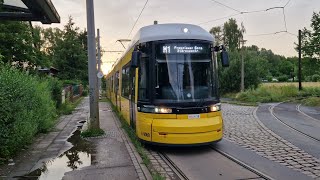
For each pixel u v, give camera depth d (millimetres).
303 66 46312
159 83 9492
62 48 56125
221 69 49562
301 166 7918
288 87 43094
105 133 12492
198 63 9719
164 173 7457
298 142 10992
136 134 10539
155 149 9828
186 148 9984
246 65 47812
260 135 12273
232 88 49094
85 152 9305
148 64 9664
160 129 9188
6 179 6875
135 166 7723
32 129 10406
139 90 10070
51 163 8141
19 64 19781
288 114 20891
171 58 9594
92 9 12164
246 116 19266
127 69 13797
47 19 11172
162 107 9289
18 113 8766
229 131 13297
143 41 9836
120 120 16828
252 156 8961
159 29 9992
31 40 20047
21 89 9203
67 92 27844
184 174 7320
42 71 25125
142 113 9766
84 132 12039
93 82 12258
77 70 55750
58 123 16062
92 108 12234
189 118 9258
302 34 45469
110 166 7742
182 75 9555
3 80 8352
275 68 118312
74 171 7375
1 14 10586
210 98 9656
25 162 8281
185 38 9711
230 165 8047
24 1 9070
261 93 39156
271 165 8016
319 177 7027
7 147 8500
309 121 17062
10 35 18641
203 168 7824
